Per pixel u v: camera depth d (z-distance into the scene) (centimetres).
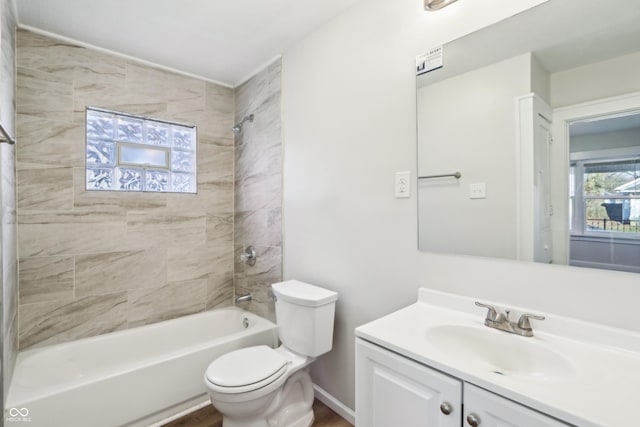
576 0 105
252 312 259
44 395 142
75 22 188
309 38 202
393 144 155
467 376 83
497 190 122
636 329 94
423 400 93
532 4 114
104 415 156
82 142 210
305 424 169
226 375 150
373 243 164
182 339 242
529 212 114
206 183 268
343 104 180
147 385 169
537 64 113
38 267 195
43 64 196
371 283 165
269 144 239
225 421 159
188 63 241
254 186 256
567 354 95
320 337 171
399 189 153
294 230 216
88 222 212
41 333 196
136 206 232
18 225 188
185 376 183
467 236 130
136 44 213
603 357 93
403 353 98
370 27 166
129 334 220
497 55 122
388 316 126
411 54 148
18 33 188
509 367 107
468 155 130
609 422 64
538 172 112
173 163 254
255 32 200
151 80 239
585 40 103
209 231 269
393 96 155
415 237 146
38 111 195
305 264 207
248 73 259
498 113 122
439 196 138
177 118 252
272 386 151
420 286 145
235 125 274
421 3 145
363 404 112
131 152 234
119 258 224
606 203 99
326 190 191
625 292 96
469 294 129
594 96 101
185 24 191
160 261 243
